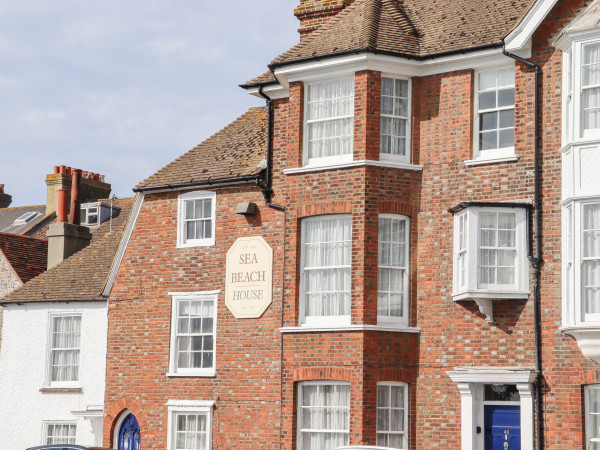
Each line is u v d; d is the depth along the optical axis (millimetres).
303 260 28688
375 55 27781
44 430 34531
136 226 32781
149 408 31516
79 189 40875
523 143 26703
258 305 29766
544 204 26203
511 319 26297
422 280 27719
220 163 31641
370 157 27750
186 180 31641
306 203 28578
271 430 29000
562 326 25203
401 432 27328
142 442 31469
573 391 25141
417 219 27969
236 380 29922
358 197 27656
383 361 27172
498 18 28125
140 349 32031
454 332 27031
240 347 30000
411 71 28297
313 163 28875
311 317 28375
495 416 26625
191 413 30781
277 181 29828
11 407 35281
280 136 30031
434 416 27047
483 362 26500
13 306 35906
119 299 32750
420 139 28234
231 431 29812
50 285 35562
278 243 29688
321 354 27719
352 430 26891
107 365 32594
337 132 28641
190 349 31156
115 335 32625
